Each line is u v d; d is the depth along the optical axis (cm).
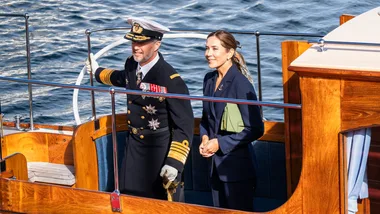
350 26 1933
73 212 2114
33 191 2150
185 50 4934
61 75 4738
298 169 2247
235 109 2081
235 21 5828
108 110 4188
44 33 5650
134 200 2028
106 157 2428
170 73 2150
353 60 1688
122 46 5219
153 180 2216
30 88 2656
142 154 2217
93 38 5500
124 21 6006
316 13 5881
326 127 1708
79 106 4234
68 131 2634
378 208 1808
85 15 6153
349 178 1755
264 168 2403
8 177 2212
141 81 2167
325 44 1822
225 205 2178
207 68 4628
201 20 5928
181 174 2186
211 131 2150
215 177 2170
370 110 1652
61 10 6300
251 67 4619
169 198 2134
